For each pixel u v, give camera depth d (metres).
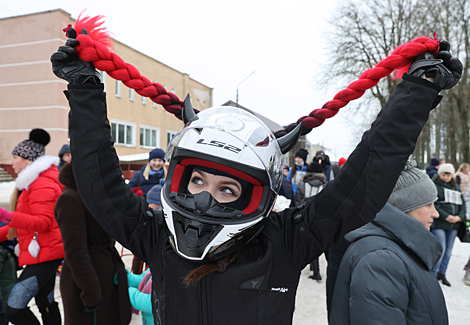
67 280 1.67
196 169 0.89
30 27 15.05
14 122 15.53
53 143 14.99
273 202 0.90
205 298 0.81
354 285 1.01
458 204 3.41
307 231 0.85
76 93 0.82
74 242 1.53
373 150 0.77
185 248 0.80
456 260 4.41
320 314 2.78
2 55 15.55
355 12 14.58
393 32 14.05
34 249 1.84
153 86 0.93
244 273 0.81
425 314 0.99
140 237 0.93
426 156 26.88
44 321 2.00
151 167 3.66
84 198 0.85
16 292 1.84
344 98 0.89
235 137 0.85
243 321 0.80
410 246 1.04
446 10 13.70
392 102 0.78
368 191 0.77
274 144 0.94
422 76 0.77
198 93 23.36
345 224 0.81
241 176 0.86
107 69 0.85
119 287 1.74
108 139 0.87
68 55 0.81
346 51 14.92
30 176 1.86
